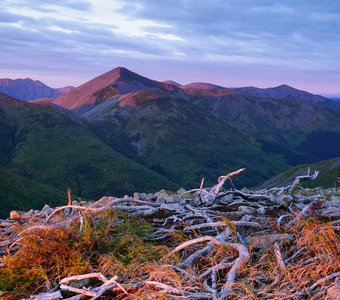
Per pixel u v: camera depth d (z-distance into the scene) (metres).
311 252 5.24
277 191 9.80
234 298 4.35
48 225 6.18
